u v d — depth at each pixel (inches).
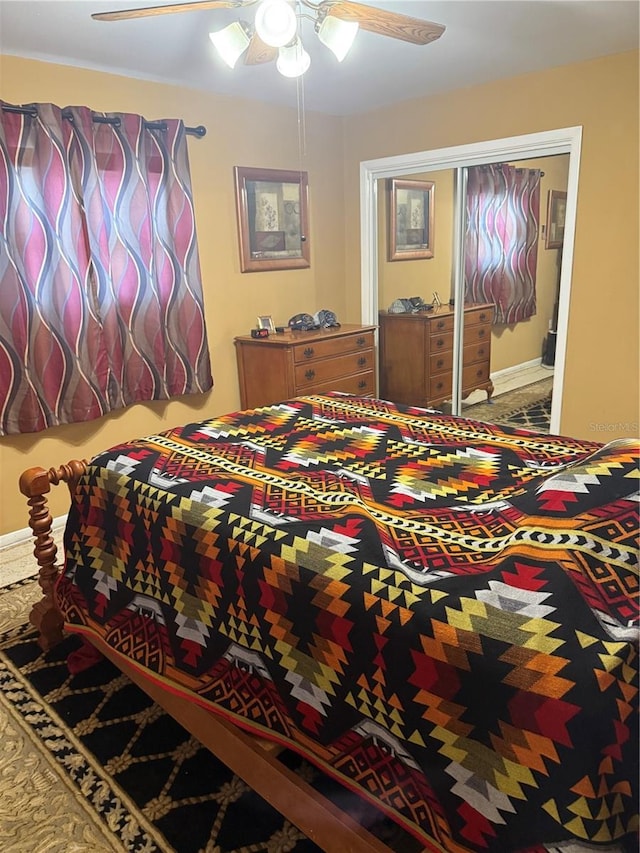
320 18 78.7
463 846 42.0
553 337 142.5
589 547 45.0
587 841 35.7
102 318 121.1
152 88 125.8
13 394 111.8
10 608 97.8
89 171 114.1
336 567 50.0
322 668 49.7
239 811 60.8
